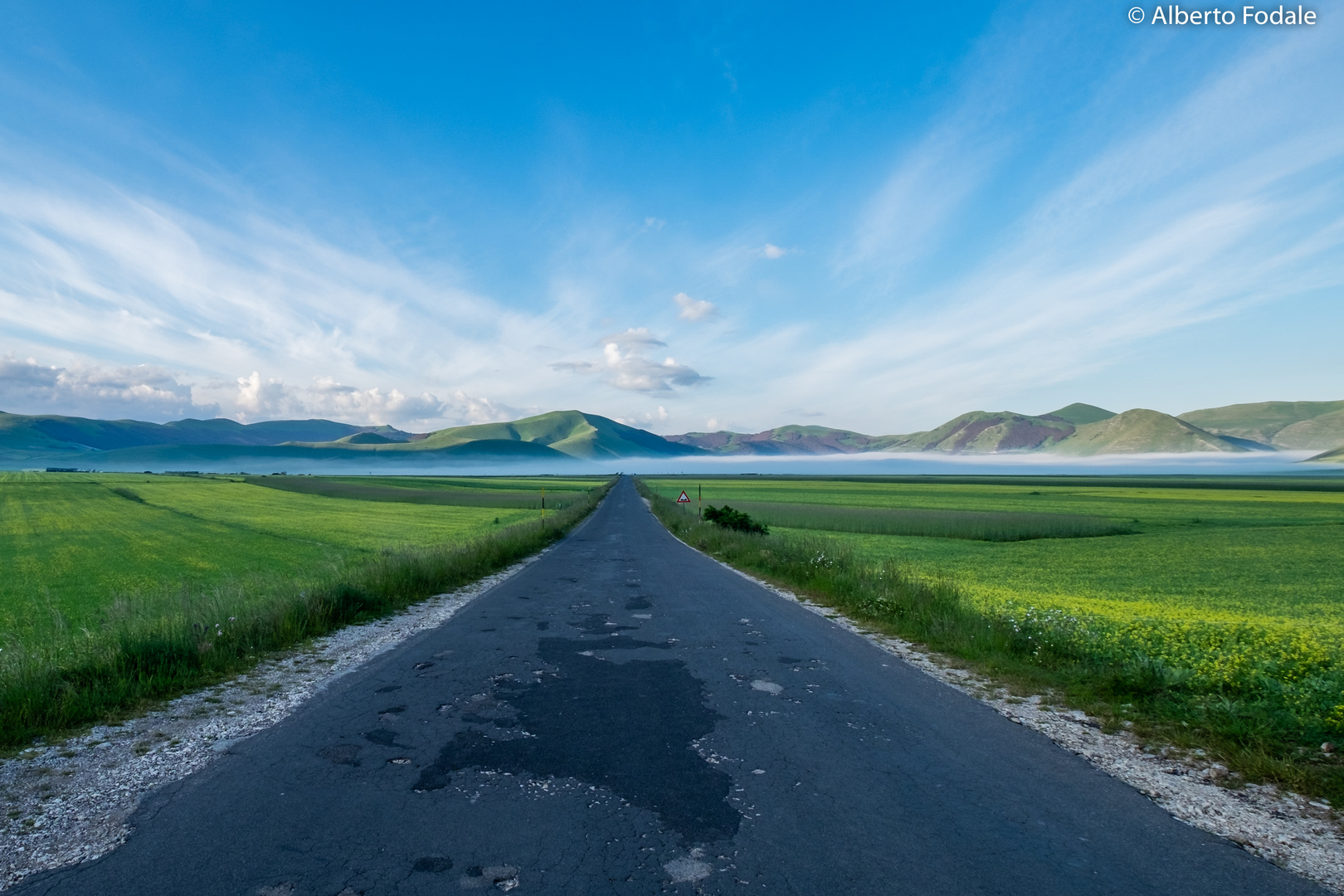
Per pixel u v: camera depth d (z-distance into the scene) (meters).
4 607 17.56
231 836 4.01
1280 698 6.49
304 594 10.85
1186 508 67.81
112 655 7.38
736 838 4.04
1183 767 5.23
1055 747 5.64
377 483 135.62
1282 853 3.94
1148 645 9.29
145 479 142.38
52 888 3.49
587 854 3.84
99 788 4.67
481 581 16.41
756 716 6.37
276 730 5.87
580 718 6.23
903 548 31.86
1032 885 3.56
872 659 8.76
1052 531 40.09
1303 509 66.31
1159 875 3.68
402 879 3.56
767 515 49.38
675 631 10.41
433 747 5.50
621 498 81.69
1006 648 8.86
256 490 97.25
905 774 5.03
